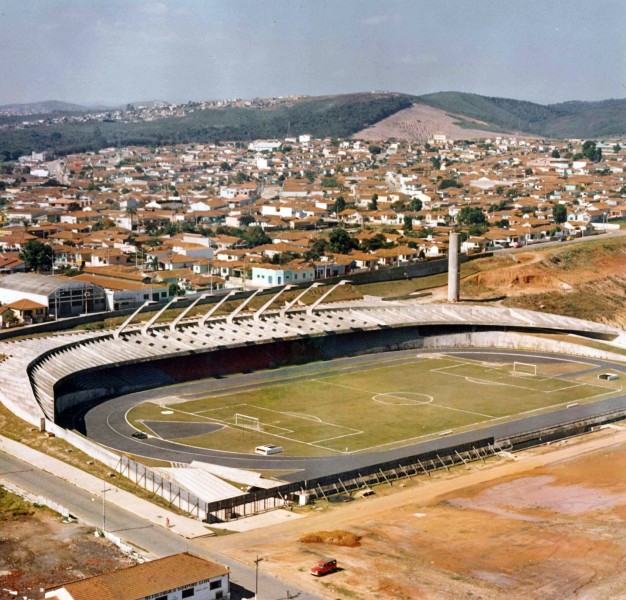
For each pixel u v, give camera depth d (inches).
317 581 3774.6
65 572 3782.0
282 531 4350.4
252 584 3720.5
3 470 4950.8
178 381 7268.7
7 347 6776.6
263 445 5684.1
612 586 3850.9
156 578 3494.1
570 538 4350.4
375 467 5167.3
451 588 3774.6
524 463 5561.0
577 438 6141.7
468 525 4490.7
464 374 7687.0
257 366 7780.5
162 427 6053.2
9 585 3651.6
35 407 5649.6
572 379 7559.1
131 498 4650.6
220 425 6122.1
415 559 4057.6
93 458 5191.9
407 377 7554.1
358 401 6786.4
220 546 4121.6
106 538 4138.8
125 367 7121.1
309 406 6628.9
